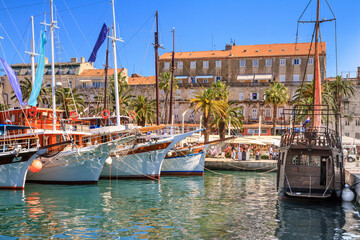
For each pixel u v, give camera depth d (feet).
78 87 274.57
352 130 249.14
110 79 220.43
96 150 91.40
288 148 74.90
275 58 260.01
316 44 97.86
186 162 122.11
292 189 75.46
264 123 249.34
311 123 97.96
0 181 82.74
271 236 48.44
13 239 45.78
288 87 249.75
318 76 97.91
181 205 68.54
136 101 201.16
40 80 99.71
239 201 73.72
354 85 257.34
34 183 94.02
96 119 121.08
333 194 72.43
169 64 278.67
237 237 47.65
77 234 48.14
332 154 72.64
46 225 52.29
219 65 270.26
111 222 54.39
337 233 50.31
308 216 60.18
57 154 90.99
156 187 92.32
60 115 103.91
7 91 273.95
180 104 263.90
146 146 106.11
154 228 51.37
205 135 164.86
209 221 55.98
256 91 255.70
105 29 118.52
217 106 165.68
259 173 136.05
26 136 93.61
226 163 146.51
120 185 94.68
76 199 72.69
